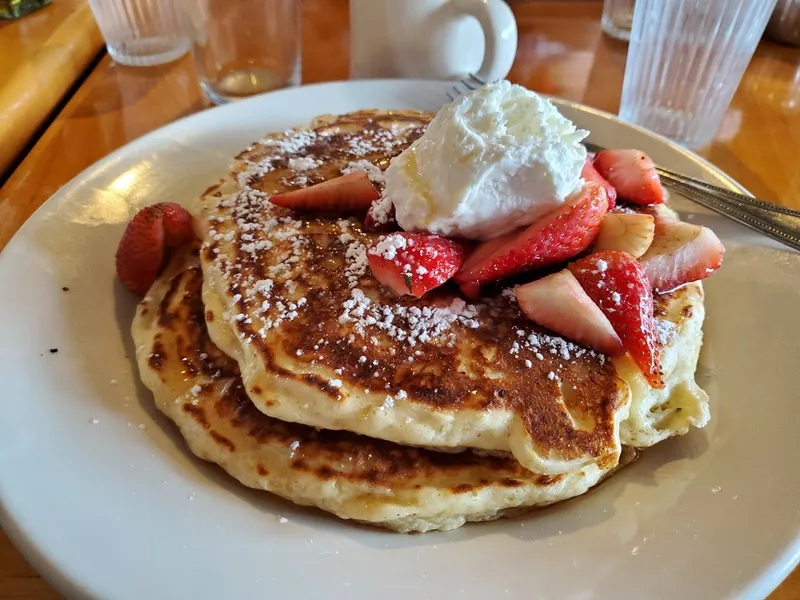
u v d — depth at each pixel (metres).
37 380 0.20
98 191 0.27
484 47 0.35
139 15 0.39
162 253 0.25
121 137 0.34
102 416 0.20
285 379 0.19
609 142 0.32
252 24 0.37
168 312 0.23
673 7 0.34
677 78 0.35
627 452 0.20
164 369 0.21
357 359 0.19
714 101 0.35
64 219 0.25
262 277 0.22
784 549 0.16
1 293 0.22
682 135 0.36
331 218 0.25
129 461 0.19
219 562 0.16
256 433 0.19
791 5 0.44
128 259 0.24
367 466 0.19
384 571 0.17
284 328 0.20
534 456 0.18
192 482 0.18
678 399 0.21
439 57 0.36
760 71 0.43
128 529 0.17
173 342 0.22
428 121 0.31
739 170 0.34
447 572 0.17
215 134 0.31
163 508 0.17
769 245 0.26
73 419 0.19
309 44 0.44
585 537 0.18
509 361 0.20
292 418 0.19
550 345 0.20
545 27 0.48
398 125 0.31
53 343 0.21
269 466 0.19
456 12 0.34
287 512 0.18
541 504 0.19
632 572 0.16
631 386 0.20
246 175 0.27
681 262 0.23
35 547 0.16
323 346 0.20
